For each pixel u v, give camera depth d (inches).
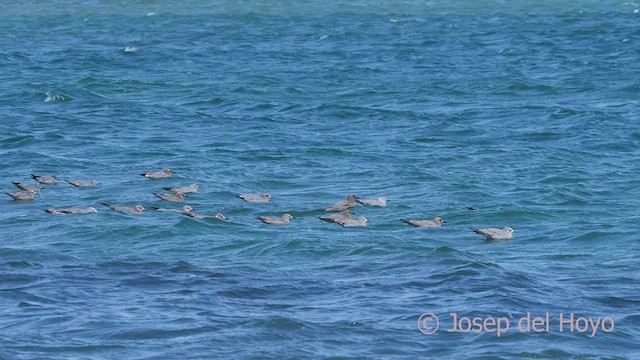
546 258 4795.8
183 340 3639.3
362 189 6210.6
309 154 7086.6
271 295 4151.1
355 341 3663.9
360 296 4131.4
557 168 6692.9
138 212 5541.3
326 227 5344.5
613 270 4566.9
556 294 4185.5
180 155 7022.6
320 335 3705.7
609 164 6835.6
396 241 5034.5
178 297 4106.8
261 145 7352.4
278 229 5290.4
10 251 4813.0
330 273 4473.4
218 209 5693.9
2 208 5684.1
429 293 4173.2
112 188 6146.7
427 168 6722.4
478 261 4616.1
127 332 3700.8
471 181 6368.1
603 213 5664.4
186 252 4877.0
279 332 3715.6
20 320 3816.4
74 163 6811.0
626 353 3617.1
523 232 5300.2
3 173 6560.0
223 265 4621.1
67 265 4596.5
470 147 7327.8
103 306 3981.3
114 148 7229.3
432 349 3612.2
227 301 4062.5
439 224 5378.9
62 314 3882.9
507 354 3572.8
